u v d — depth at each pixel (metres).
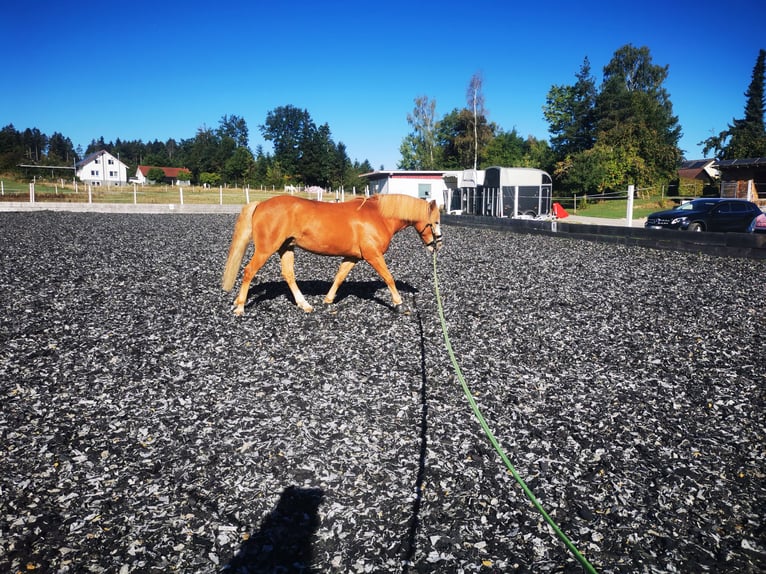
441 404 5.36
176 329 7.64
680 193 48.66
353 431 4.78
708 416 5.19
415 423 4.95
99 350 6.68
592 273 12.60
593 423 5.02
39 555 3.21
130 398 5.35
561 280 11.68
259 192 65.56
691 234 16.08
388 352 6.83
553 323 8.24
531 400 5.49
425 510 3.71
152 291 10.09
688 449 4.58
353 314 8.59
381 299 9.68
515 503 3.80
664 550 3.39
